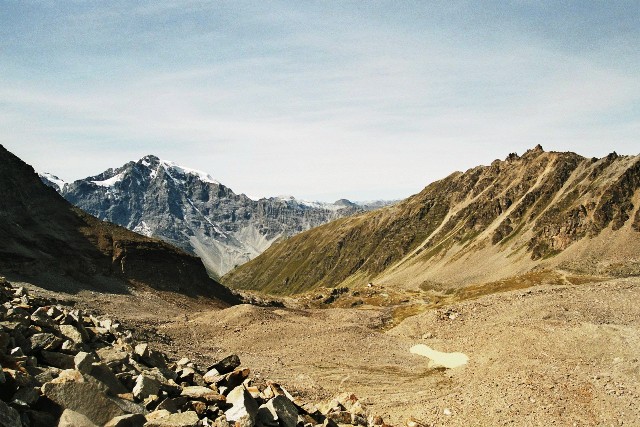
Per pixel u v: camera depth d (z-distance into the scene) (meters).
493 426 38.88
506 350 58.38
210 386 25.19
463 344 68.06
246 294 172.12
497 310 83.25
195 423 17.83
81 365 19.30
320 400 46.22
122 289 101.38
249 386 26.38
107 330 28.34
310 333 78.69
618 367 46.47
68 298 81.25
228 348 70.12
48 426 16.17
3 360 17.89
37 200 114.69
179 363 28.83
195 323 81.44
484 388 46.41
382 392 51.34
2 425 14.43
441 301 163.25
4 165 112.44
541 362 51.56
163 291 111.00
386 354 69.75
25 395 16.45
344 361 65.38
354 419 30.00
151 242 123.75
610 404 39.34
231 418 20.73
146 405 19.56
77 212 122.94
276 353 68.62
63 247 103.62
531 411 39.94
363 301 181.50
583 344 55.47
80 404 17.27
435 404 44.94
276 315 89.94
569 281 154.00
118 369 22.00
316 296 198.50
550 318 75.94
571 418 38.44
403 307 130.88
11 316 22.11
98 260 106.81
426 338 77.19
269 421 21.97
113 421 16.97
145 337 58.78
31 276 87.06
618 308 78.69
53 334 21.97
